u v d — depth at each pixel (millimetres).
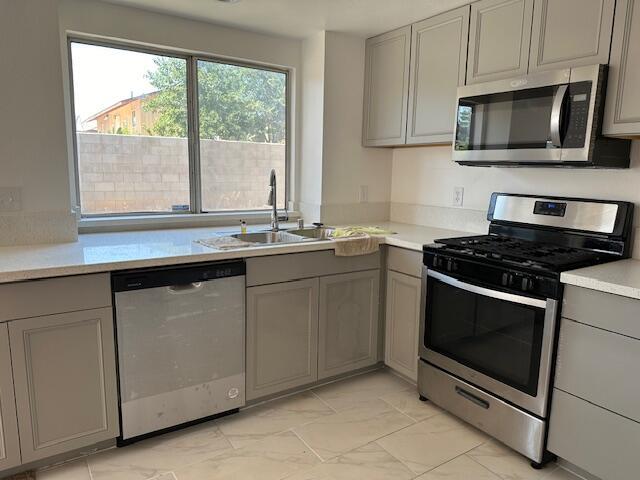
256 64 3035
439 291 2268
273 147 3205
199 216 2900
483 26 2297
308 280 2373
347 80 3055
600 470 1686
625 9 1740
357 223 3242
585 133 1830
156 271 1910
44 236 2215
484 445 2059
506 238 2418
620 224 2004
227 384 2184
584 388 1706
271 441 2061
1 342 1640
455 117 2400
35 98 2119
